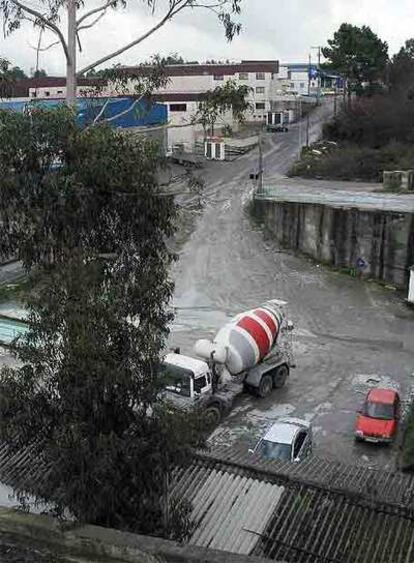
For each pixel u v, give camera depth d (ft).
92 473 32.14
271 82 279.08
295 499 44.98
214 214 169.48
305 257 146.72
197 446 36.27
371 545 40.98
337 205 142.92
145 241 34.01
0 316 97.25
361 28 262.06
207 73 258.16
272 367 82.89
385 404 73.46
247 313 82.84
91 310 31.60
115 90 42.19
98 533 27.96
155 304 33.76
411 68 261.24
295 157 224.74
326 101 317.01
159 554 26.71
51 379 33.35
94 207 32.24
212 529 42.91
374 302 122.42
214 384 76.48
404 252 130.72
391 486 46.93
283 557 40.86
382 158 201.46
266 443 63.98
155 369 34.06
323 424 76.02
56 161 32.12
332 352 98.22
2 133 31.01
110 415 33.73
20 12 40.78
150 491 34.71
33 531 28.30
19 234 32.63
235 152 230.48
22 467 42.32
